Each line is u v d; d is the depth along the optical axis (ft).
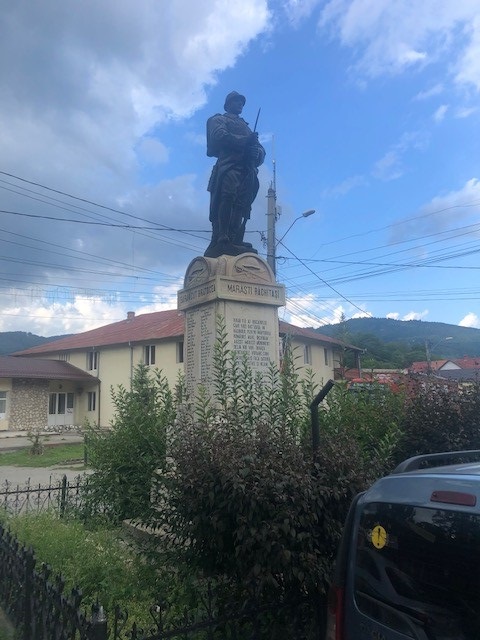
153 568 15.26
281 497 11.07
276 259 67.31
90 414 129.49
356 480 12.16
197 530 12.81
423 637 7.03
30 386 120.78
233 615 11.28
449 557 6.94
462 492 7.01
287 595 11.93
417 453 17.93
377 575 7.90
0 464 68.23
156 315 138.82
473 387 19.98
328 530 11.67
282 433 13.10
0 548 16.12
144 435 17.37
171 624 11.16
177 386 20.06
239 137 29.04
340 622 8.33
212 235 29.91
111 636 12.20
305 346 108.47
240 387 16.87
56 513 24.47
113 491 19.26
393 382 21.24
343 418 17.15
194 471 12.37
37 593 12.34
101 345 124.16
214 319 25.54
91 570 16.35
